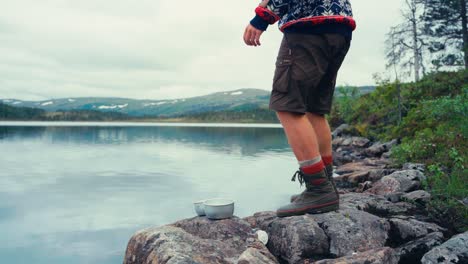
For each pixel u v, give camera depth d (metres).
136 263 2.10
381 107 12.41
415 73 17.78
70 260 2.69
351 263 1.87
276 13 2.13
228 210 2.51
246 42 2.22
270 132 24.62
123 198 4.66
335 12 2.11
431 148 5.49
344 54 2.25
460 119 5.41
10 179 6.06
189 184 5.57
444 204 2.86
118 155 9.70
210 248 2.08
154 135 20.20
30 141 14.65
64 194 4.93
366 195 3.16
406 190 3.63
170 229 2.23
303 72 2.11
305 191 2.40
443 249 1.96
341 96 14.70
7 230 3.37
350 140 10.20
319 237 2.22
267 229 2.43
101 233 3.30
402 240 2.37
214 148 11.89
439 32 18.36
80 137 17.64
